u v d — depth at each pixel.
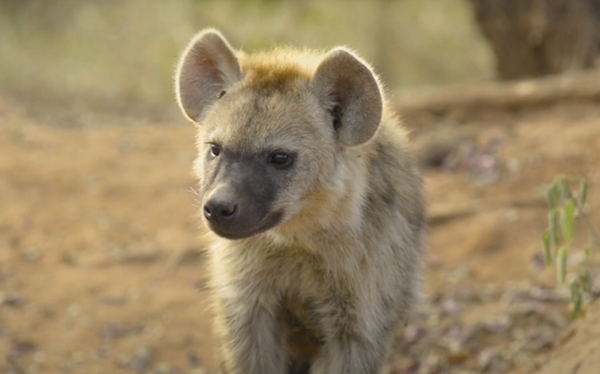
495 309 14.50
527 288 14.80
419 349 14.02
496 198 17.44
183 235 17.80
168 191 19.36
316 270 10.53
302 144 9.64
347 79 9.81
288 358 11.42
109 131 23.27
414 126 21.08
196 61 10.33
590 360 10.90
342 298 10.61
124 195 19.31
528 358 13.13
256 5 34.12
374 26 33.03
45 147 21.58
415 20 33.41
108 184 19.67
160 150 21.72
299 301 10.91
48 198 19.17
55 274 16.64
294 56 10.70
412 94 23.08
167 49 32.50
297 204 9.70
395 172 10.67
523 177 17.97
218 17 33.41
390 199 10.52
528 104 20.72
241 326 10.78
